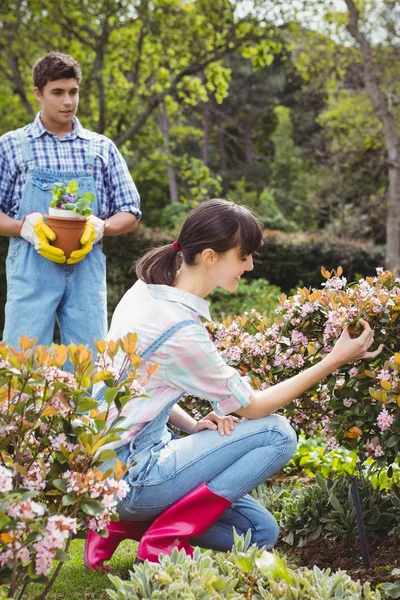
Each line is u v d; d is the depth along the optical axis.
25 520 1.85
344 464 3.97
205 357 2.48
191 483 2.53
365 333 2.63
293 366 3.06
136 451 2.55
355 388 2.85
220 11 13.05
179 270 2.66
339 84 21.11
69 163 3.96
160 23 12.64
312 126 33.78
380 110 16.22
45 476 2.04
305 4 13.18
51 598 2.56
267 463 2.55
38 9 12.56
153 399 2.53
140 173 15.55
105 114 13.77
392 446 2.66
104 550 2.81
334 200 23.30
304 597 2.07
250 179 34.84
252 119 37.47
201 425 2.67
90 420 2.18
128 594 1.99
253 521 2.67
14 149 3.91
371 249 18.05
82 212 3.72
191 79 14.83
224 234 2.50
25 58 13.60
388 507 3.08
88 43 12.88
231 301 12.88
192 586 1.99
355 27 15.68
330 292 2.98
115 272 11.55
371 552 2.89
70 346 2.06
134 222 4.10
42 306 3.82
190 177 15.01
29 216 3.79
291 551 3.05
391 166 16.38
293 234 17.23
